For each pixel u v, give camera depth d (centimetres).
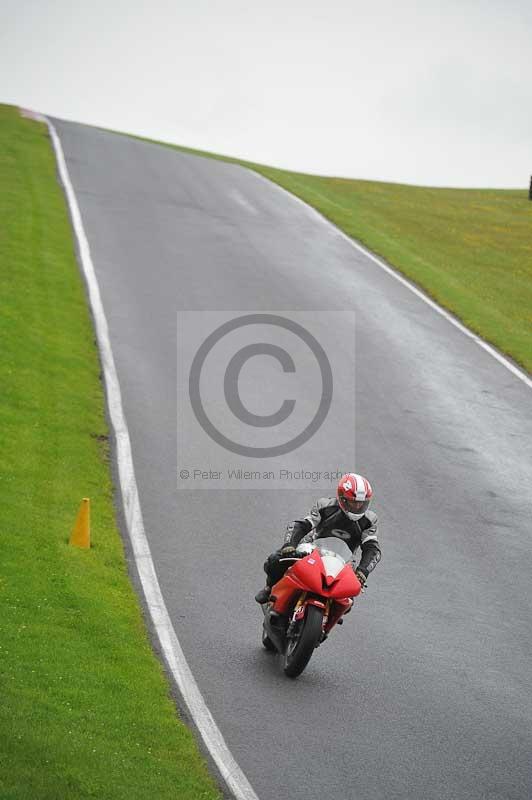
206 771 2842
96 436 5856
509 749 3266
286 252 11400
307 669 3681
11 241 9456
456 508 5609
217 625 3950
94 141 16825
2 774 2452
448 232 15400
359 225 13725
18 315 7438
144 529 4825
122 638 3612
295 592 3559
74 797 2447
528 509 5728
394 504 5550
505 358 8681
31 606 3644
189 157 17588
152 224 11588
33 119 17988
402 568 4778
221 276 9906
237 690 3416
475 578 4759
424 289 10694
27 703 2898
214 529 4941
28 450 5316
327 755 3055
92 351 7256
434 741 3247
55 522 4562
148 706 3144
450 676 3769
